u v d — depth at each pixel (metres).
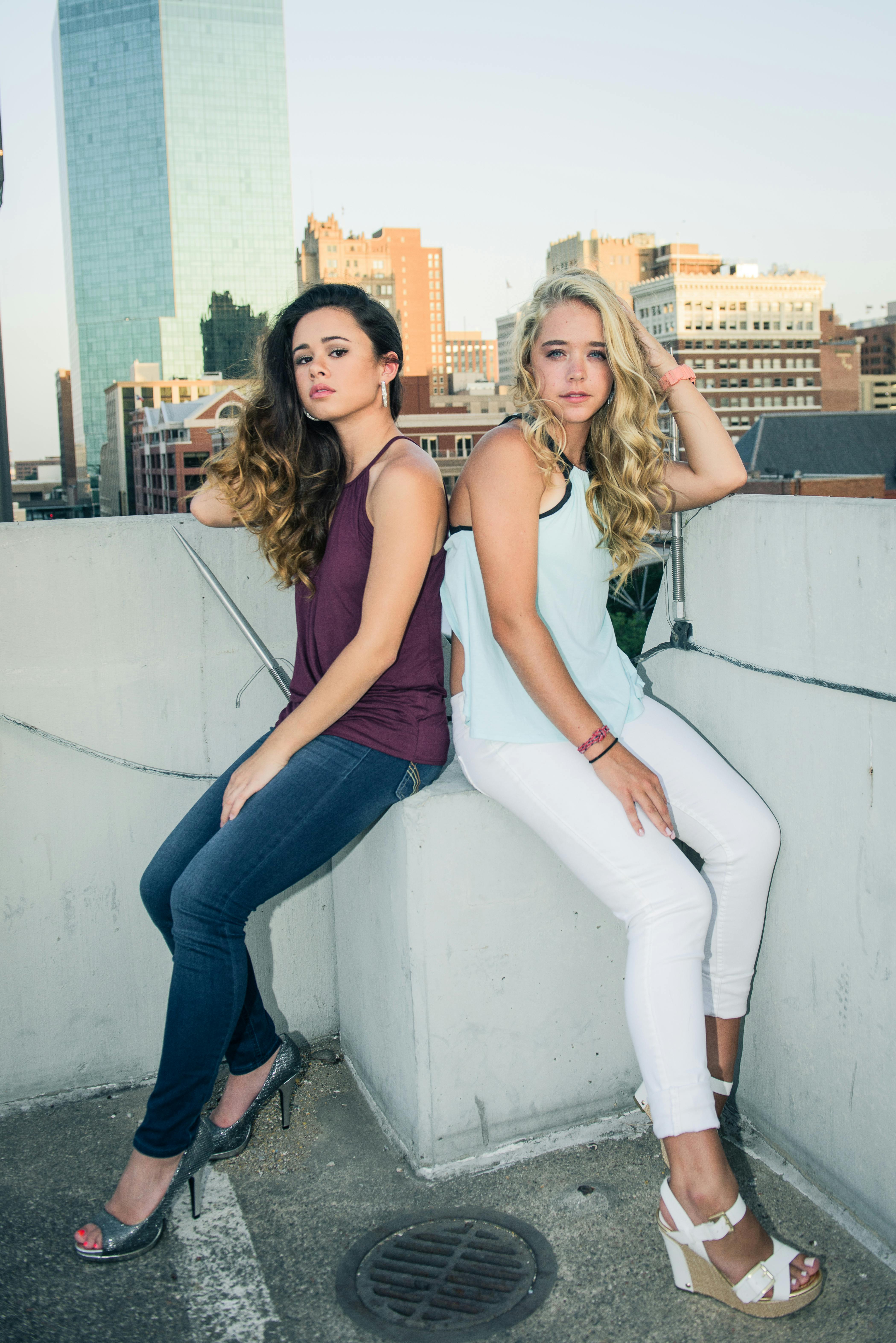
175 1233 1.77
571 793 1.67
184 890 1.67
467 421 117.75
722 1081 1.85
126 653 2.09
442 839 1.83
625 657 1.88
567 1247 1.71
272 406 1.88
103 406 175.25
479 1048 1.92
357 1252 1.71
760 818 1.76
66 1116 2.13
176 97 172.50
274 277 176.25
